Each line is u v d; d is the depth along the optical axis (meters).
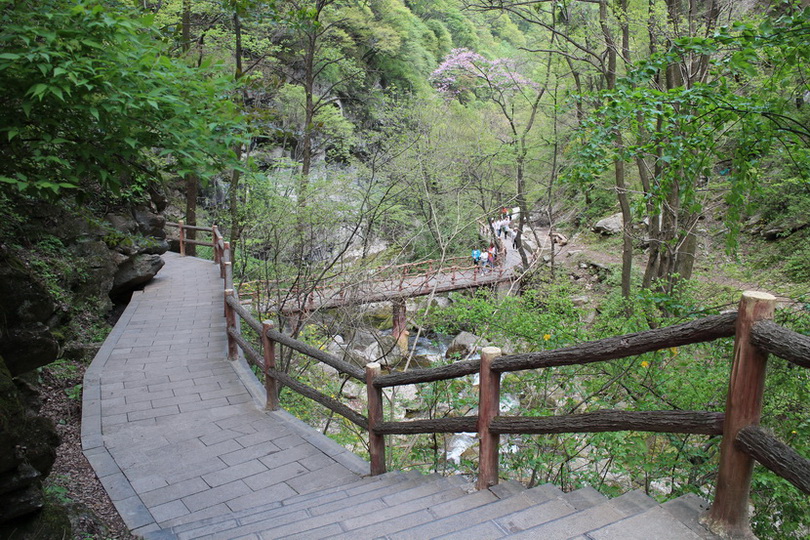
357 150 15.79
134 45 2.44
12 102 2.36
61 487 3.22
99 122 2.47
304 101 16.36
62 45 2.16
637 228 15.72
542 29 16.94
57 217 7.13
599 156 5.21
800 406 3.42
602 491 3.74
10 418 2.26
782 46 3.88
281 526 2.55
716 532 1.65
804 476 1.38
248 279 11.96
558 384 4.43
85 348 6.20
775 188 11.04
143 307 8.51
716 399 3.80
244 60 15.20
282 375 4.57
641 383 4.08
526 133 14.02
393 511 2.56
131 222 8.66
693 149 4.72
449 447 6.96
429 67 27.91
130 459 3.83
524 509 2.11
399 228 12.08
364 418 3.57
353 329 8.34
